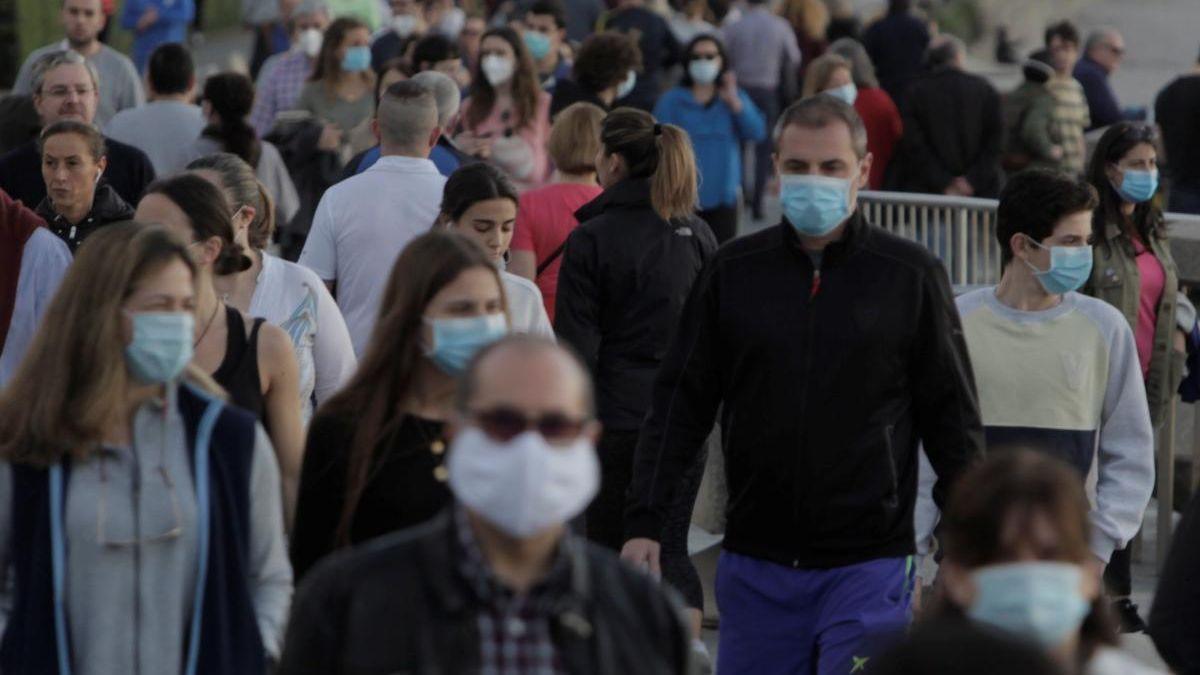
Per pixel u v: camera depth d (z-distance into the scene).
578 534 14.30
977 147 36.84
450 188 16.89
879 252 13.74
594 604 9.12
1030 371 16.31
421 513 11.96
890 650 7.20
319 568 9.29
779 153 13.73
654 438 14.27
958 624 7.23
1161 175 36.59
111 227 11.84
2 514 11.62
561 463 9.02
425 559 9.09
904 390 13.86
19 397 11.59
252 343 13.91
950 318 13.84
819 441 13.70
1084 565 9.42
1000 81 60.91
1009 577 9.36
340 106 33.72
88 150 19.27
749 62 45.41
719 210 36.34
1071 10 72.62
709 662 18.81
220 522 11.69
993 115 36.78
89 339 11.51
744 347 13.78
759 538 14.04
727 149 36.22
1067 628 9.40
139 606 11.59
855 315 13.63
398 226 19.58
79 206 19.33
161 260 11.62
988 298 16.56
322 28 37.44
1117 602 20.41
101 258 11.61
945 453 13.91
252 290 16.27
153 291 11.59
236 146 26.92
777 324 13.70
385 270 19.55
